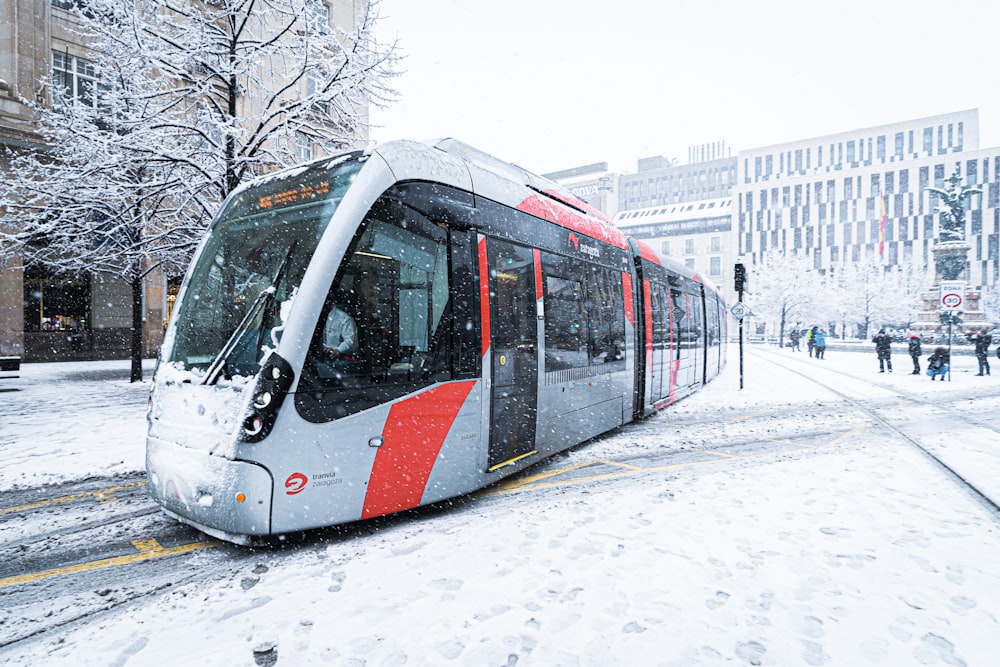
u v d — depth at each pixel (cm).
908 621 302
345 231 427
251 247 459
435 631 295
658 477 611
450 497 497
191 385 423
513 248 587
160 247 1339
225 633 297
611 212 11619
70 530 468
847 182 8419
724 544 407
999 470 624
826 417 1038
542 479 611
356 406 426
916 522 451
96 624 314
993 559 378
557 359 659
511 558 386
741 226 9112
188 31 1146
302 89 1495
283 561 393
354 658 273
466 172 550
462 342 509
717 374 1881
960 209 2956
